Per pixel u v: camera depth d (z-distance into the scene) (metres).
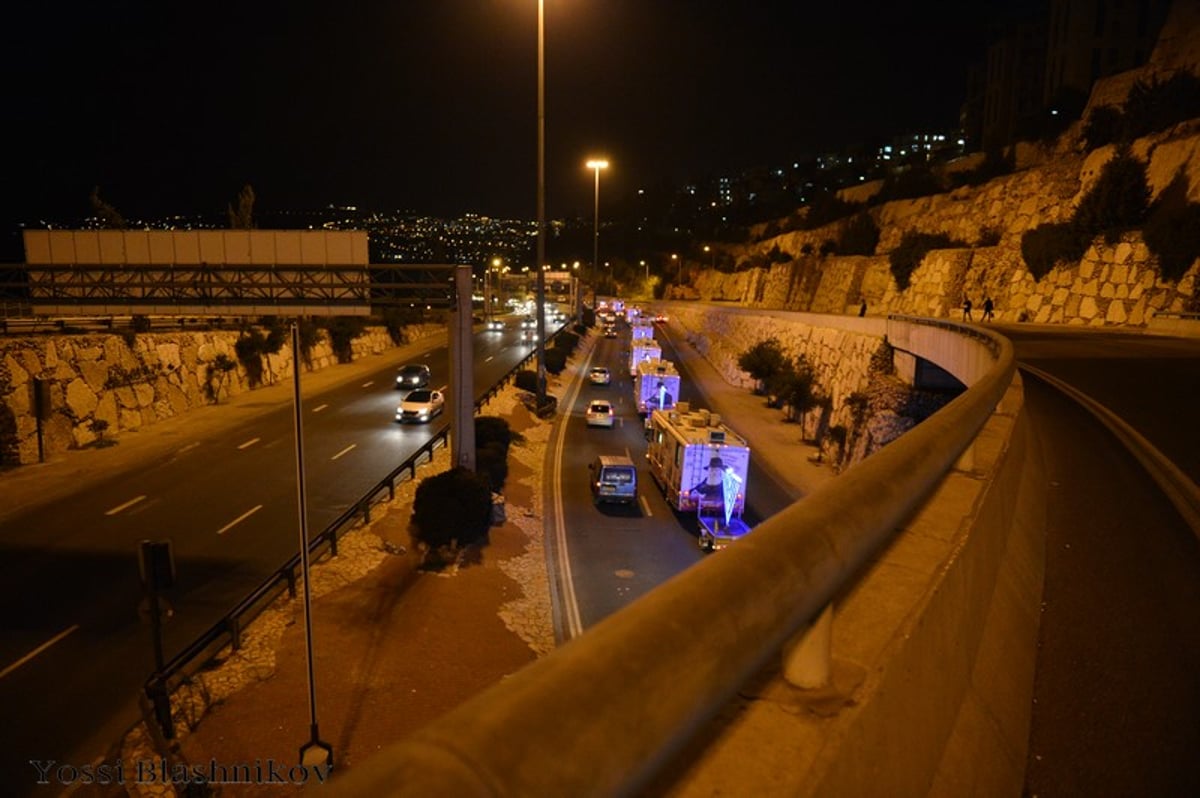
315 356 58.31
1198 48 50.41
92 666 15.03
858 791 1.79
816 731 1.76
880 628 2.36
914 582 2.77
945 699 2.58
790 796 1.50
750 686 1.99
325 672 15.33
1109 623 3.98
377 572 20.25
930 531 3.43
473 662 16.58
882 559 3.04
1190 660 3.55
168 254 26.39
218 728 13.22
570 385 58.59
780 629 1.63
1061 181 47.53
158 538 22.33
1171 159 38.22
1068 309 40.12
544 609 20.11
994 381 6.54
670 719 1.21
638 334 68.19
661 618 1.29
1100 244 38.97
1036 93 100.00
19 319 36.56
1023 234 45.59
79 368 34.03
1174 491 6.84
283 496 26.48
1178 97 42.81
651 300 156.75
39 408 30.72
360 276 26.69
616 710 1.07
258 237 26.19
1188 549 5.22
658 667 1.19
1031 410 11.94
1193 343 24.45
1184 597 4.34
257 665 15.25
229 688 14.39
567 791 0.94
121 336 37.25
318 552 20.69
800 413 47.69
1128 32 79.62
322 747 12.20
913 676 2.31
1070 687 3.32
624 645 1.17
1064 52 81.81
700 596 1.40
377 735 13.50
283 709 13.96
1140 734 2.94
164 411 39.41
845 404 38.38
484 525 24.02
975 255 52.44
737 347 68.31
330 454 32.62
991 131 85.50
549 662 1.08
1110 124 49.56
